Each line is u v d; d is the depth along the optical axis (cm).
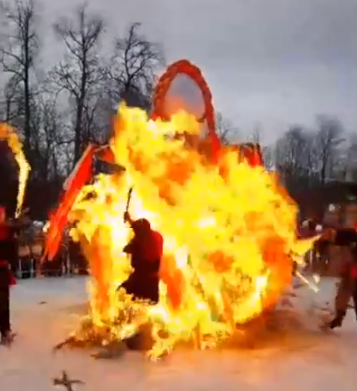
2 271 1038
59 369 869
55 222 1118
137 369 867
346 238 1142
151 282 977
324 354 952
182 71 1088
